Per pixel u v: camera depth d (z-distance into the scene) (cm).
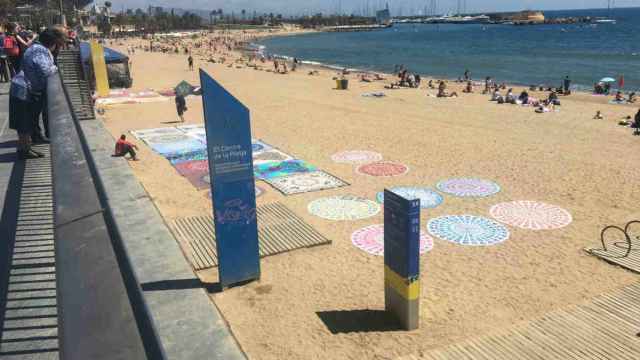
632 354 543
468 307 677
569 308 646
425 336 606
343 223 1009
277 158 1540
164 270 242
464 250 875
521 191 1207
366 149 1658
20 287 398
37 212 534
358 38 16538
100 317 117
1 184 615
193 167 1409
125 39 13225
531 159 1513
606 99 3155
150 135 1855
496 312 663
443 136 1862
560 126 2080
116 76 3347
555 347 559
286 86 3653
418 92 3403
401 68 5359
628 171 1365
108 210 181
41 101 773
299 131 1962
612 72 5294
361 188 1248
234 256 709
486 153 1595
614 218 1018
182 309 211
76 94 946
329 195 1190
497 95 2984
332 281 755
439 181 1302
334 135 1886
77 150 244
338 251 868
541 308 672
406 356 559
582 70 5559
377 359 561
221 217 680
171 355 180
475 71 5762
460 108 2609
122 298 126
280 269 790
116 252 148
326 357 566
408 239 588
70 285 127
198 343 188
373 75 4881
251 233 713
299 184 1276
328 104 2723
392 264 627
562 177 1320
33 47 734
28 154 731
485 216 1042
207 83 592
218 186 661
